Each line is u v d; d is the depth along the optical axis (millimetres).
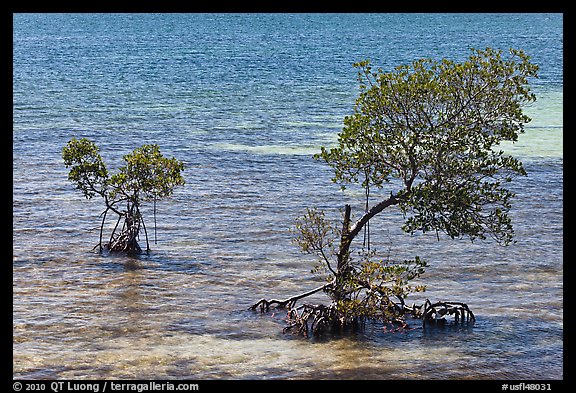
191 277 47219
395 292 39031
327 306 39594
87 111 107750
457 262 50188
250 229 56969
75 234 55438
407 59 179875
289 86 134000
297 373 34906
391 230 57156
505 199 38469
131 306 42500
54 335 38594
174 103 116188
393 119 38156
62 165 75062
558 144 85562
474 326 40219
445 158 37969
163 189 51656
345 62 172250
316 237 40125
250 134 93188
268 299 43719
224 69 158750
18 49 195000
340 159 38844
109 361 35812
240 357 36469
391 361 36219
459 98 37656
